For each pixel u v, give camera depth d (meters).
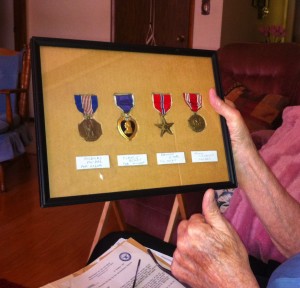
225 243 0.54
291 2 5.63
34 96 0.53
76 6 4.47
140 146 0.59
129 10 4.30
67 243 1.89
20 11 4.62
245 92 1.98
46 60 0.55
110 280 0.74
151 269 0.77
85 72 0.58
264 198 0.68
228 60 2.24
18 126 2.83
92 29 4.45
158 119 0.61
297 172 1.02
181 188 0.60
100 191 0.55
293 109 1.27
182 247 0.56
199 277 0.57
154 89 0.62
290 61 2.01
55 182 0.53
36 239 1.91
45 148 0.53
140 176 0.58
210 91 0.63
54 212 2.24
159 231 1.74
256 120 1.80
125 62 0.60
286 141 1.14
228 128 0.64
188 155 0.62
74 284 0.73
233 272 0.53
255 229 1.00
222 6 3.59
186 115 0.63
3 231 1.98
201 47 3.81
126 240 0.86
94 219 2.17
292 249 0.69
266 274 0.80
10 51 3.08
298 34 5.82
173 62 0.64
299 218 0.68
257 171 0.66
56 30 4.62
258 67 2.11
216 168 0.63
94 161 0.56
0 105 2.93
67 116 0.55
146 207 1.77
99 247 0.92
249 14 4.32
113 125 0.58
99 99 0.58
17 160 3.19
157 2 4.11
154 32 4.20
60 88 0.56
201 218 0.57
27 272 1.63
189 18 3.85
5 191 2.54
